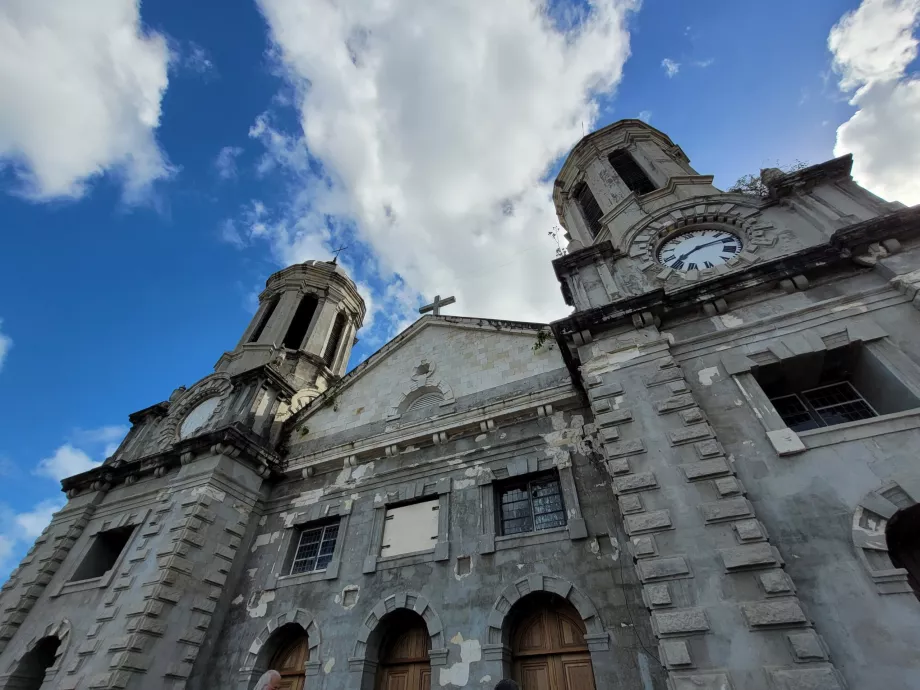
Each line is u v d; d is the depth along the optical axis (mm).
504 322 17750
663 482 9242
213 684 12992
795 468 8719
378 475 15484
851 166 13297
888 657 6617
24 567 17219
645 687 9039
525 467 13242
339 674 11742
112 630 12969
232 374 21547
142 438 21234
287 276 27922
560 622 11023
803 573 7668
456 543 12727
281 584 14328
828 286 10938
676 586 8031
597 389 11289
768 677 6785
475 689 10219
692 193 16312
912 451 8141
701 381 10672
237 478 16391
